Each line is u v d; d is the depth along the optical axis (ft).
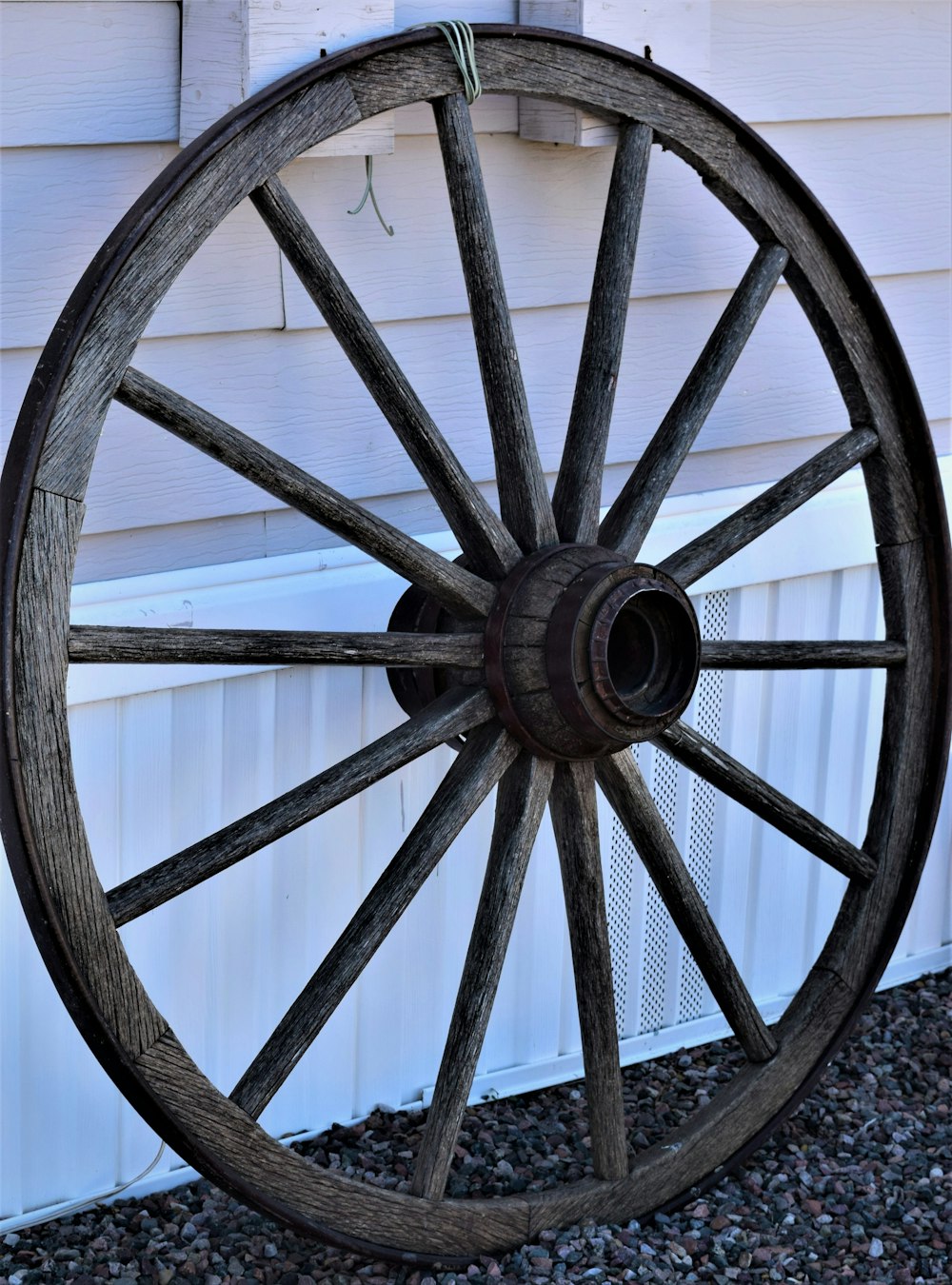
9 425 6.93
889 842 8.23
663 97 7.16
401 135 7.65
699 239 8.82
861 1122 8.86
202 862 6.17
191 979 7.76
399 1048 8.50
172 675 7.28
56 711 5.77
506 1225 7.29
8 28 6.56
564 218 8.30
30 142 6.70
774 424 9.41
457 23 6.49
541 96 6.88
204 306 7.27
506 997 8.85
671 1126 8.72
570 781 7.11
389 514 8.07
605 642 6.39
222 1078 7.98
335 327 6.52
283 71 6.59
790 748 9.63
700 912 7.59
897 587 8.11
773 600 9.40
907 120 9.51
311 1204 6.67
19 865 5.73
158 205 5.75
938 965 10.77
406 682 7.55
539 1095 9.07
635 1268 7.28
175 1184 7.96
